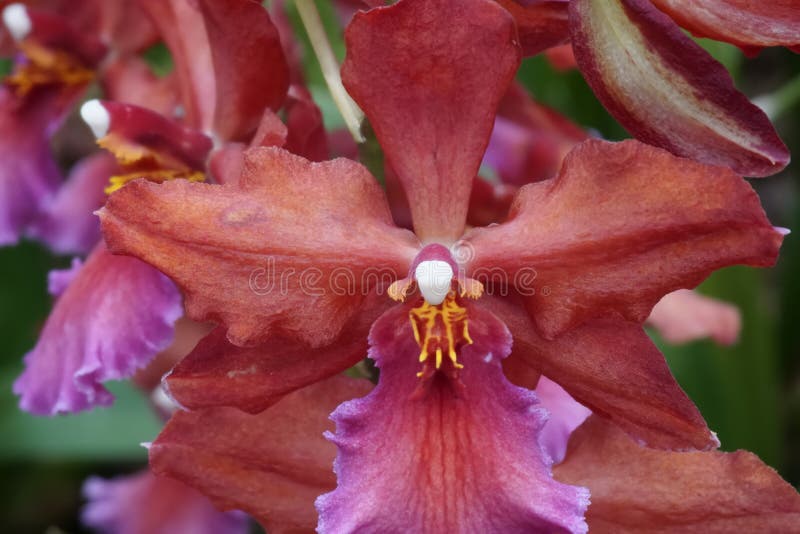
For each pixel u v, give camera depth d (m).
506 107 0.21
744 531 0.18
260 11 0.18
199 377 0.17
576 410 0.19
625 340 0.17
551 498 0.17
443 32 0.16
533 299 0.17
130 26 0.21
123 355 0.19
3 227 0.21
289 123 0.19
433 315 0.17
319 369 0.17
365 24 0.16
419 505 0.17
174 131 0.19
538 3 0.17
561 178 0.17
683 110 0.17
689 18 0.17
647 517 0.18
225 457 0.18
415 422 0.17
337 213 0.17
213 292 0.17
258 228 0.17
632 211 0.16
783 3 0.17
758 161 0.17
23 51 0.21
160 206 0.16
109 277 0.19
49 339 0.19
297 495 0.18
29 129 0.22
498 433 0.17
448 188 0.17
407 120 0.17
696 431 0.17
